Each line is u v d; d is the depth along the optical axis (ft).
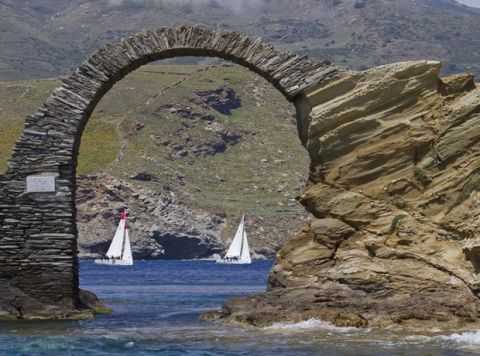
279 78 135.64
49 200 133.39
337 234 129.80
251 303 127.03
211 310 153.89
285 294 126.93
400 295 122.21
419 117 130.41
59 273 132.98
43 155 133.90
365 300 122.11
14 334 112.27
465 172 126.62
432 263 123.03
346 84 132.57
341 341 102.78
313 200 132.05
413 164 129.70
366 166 130.41
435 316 116.06
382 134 130.52
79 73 136.15
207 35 137.28
